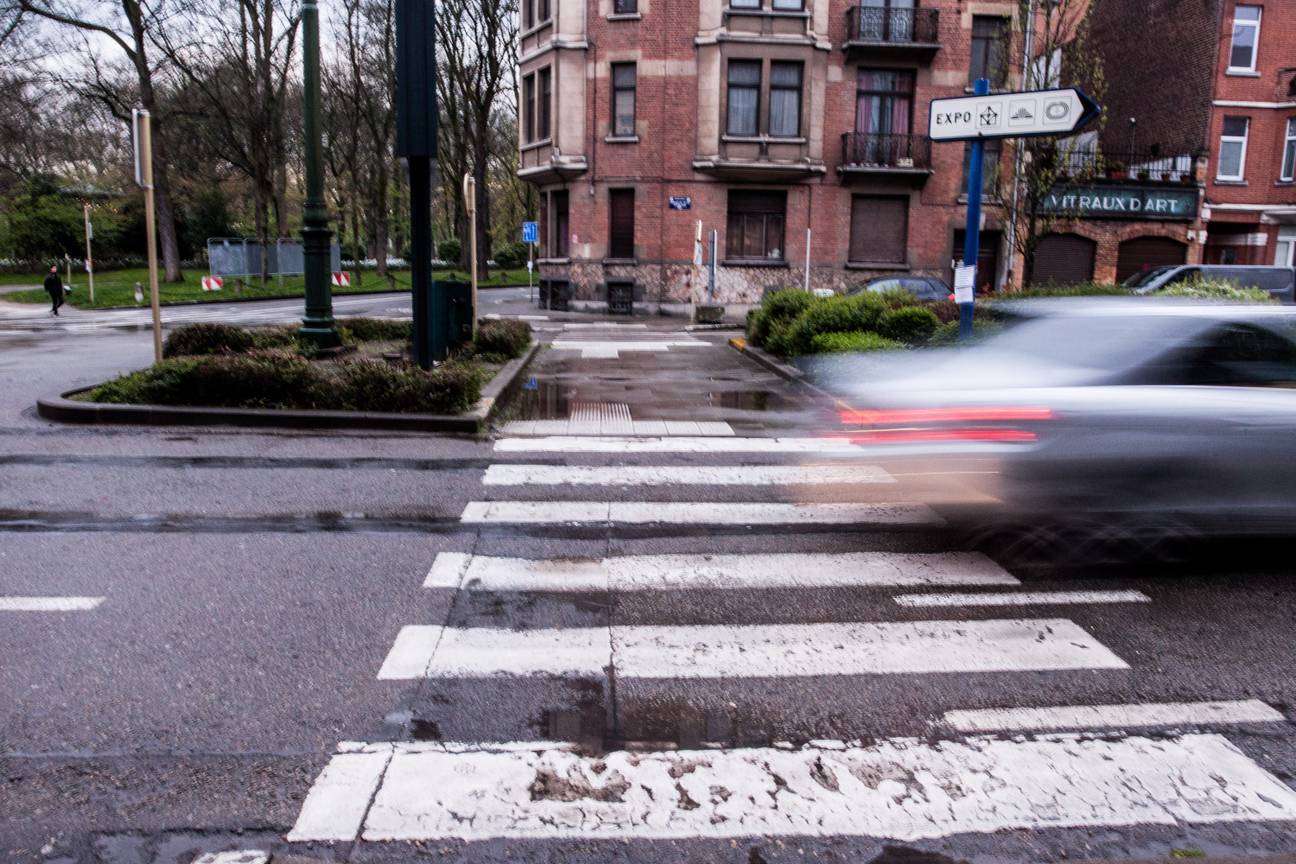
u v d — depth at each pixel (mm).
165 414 9711
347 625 4793
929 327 13938
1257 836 3111
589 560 5898
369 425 9773
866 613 5070
